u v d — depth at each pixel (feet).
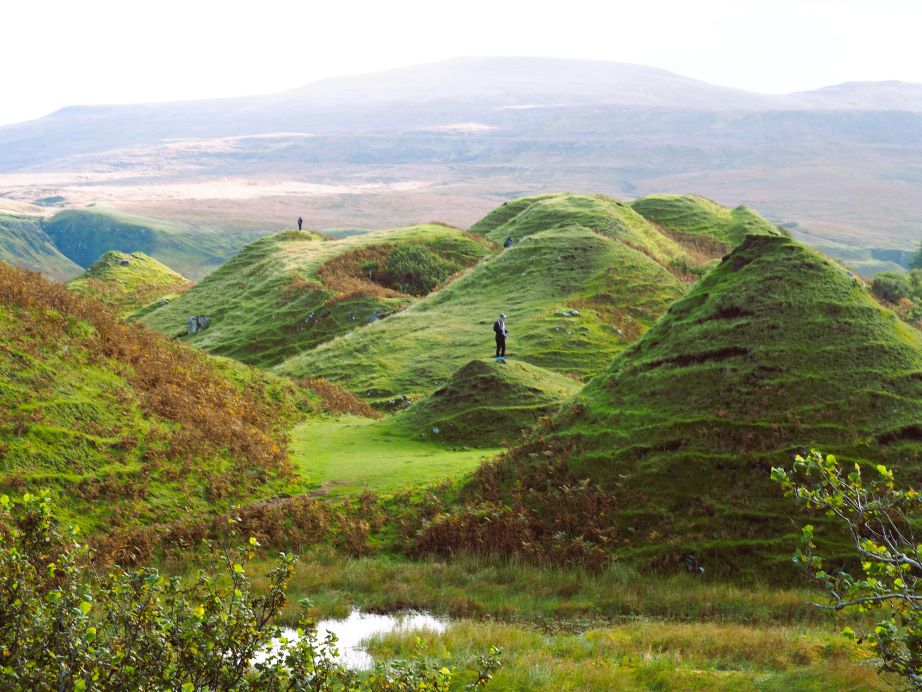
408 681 34.45
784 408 100.58
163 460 106.63
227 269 362.53
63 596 28.14
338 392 171.12
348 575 85.35
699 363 110.63
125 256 451.53
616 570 85.92
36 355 114.21
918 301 292.81
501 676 55.67
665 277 243.40
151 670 28.58
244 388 147.64
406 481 110.93
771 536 86.69
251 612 30.94
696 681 54.85
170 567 84.74
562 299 227.20
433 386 185.57
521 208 422.41
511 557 90.38
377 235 361.30
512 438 133.39
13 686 26.63
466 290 250.37
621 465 100.17
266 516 98.94
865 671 52.37
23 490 90.12
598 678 55.62
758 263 122.83
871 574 34.06
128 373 125.18
